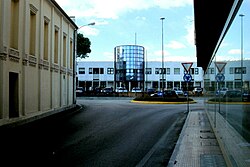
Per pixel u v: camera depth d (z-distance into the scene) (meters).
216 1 6.79
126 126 15.03
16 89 17.02
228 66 6.31
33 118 18.52
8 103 15.71
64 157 8.23
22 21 17.50
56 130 13.62
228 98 6.32
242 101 4.59
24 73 17.66
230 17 5.84
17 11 16.95
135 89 68.88
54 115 20.89
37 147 9.62
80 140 10.95
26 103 17.91
